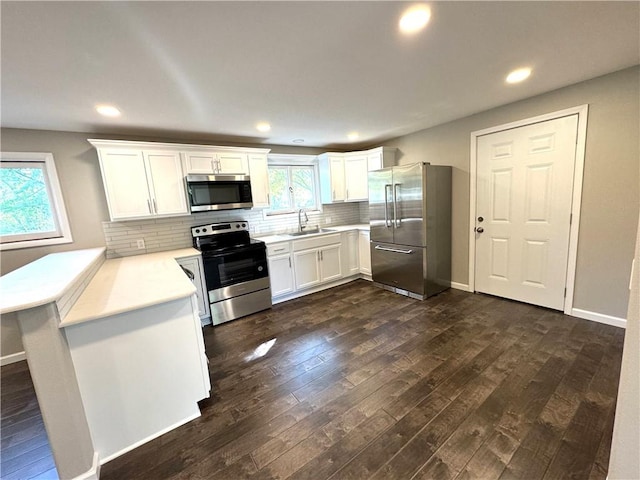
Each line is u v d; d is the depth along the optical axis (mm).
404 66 1911
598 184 2445
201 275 3076
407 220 3492
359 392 1892
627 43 1744
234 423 1691
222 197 3283
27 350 1223
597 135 2391
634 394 976
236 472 1382
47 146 2691
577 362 2037
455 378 1962
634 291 960
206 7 1213
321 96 2352
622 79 2211
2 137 2520
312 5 1247
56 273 1696
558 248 2758
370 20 1390
